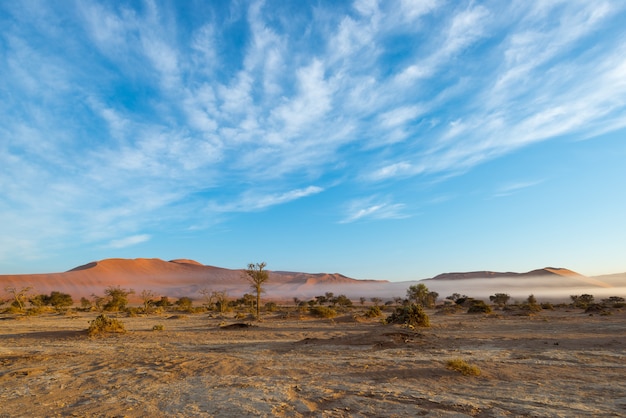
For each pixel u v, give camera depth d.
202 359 15.49
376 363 14.16
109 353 18.23
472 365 12.83
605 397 8.94
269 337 25.67
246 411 8.23
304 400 9.09
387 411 8.07
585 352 16.02
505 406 8.26
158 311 70.62
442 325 33.50
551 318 42.09
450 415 7.70
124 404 9.24
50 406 9.30
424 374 11.95
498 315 50.72
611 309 57.28
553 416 7.47
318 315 51.00
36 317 60.09
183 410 8.55
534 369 12.56
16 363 15.51
